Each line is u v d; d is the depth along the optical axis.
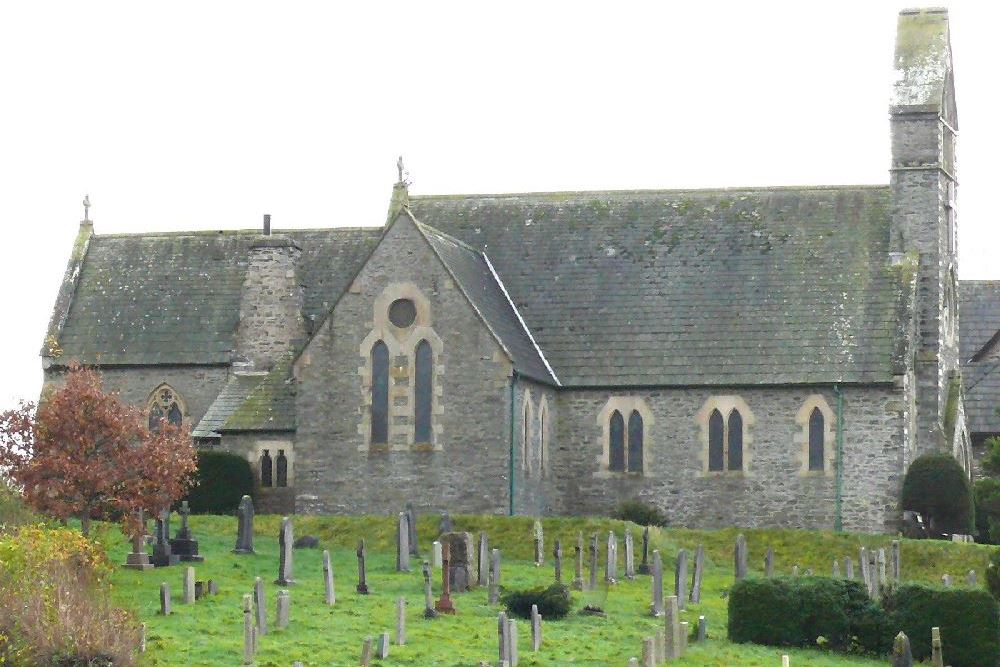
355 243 89.12
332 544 68.81
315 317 85.88
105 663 43.34
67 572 47.62
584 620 53.84
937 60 81.94
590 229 84.56
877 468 75.38
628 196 85.69
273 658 46.06
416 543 66.06
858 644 51.62
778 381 76.50
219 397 82.75
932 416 78.81
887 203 82.25
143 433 61.31
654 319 80.38
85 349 86.69
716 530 72.25
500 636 46.16
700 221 83.75
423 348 74.88
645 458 77.81
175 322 87.06
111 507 60.81
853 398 76.00
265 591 53.12
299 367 76.06
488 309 77.12
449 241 80.06
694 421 77.62
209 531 70.12
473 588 59.12
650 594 60.09
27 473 59.03
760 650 51.00
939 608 50.88
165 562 60.09
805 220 82.62
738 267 81.44
